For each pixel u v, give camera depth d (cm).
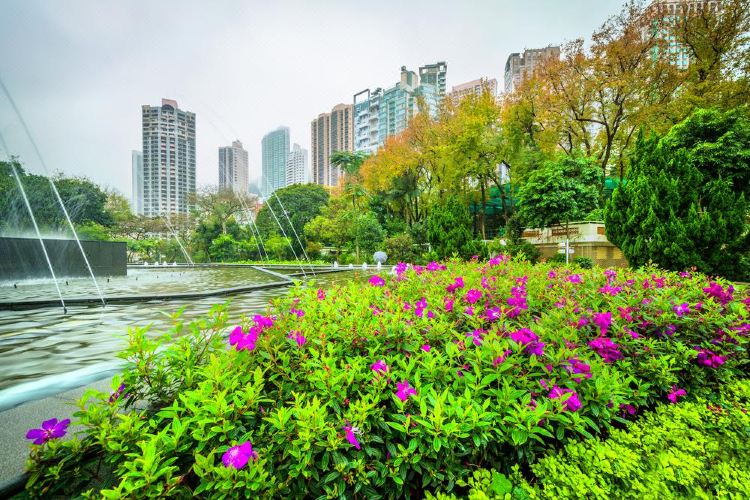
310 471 126
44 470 131
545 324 232
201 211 3444
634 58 1839
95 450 139
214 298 772
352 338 192
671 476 138
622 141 2092
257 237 3338
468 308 243
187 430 136
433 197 2903
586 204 1502
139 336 166
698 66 1762
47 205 1686
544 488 135
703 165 1188
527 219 1644
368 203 3164
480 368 173
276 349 171
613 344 218
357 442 131
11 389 230
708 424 196
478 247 1481
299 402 136
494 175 2483
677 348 237
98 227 2636
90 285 1051
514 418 143
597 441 157
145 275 1584
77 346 375
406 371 162
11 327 467
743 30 1683
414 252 2205
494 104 2261
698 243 850
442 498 130
